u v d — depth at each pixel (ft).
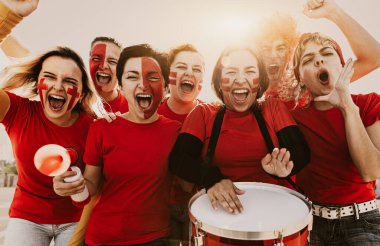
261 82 6.40
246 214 4.53
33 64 6.22
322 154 6.26
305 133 6.35
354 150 5.90
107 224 5.85
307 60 6.34
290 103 6.40
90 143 5.94
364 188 6.07
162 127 6.05
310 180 6.33
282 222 4.24
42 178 6.09
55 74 6.19
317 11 6.32
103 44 6.57
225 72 6.38
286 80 6.40
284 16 6.36
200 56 6.46
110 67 6.56
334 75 6.29
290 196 5.19
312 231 6.23
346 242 5.96
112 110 6.49
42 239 6.16
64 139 6.22
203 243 4.23
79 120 6.37
